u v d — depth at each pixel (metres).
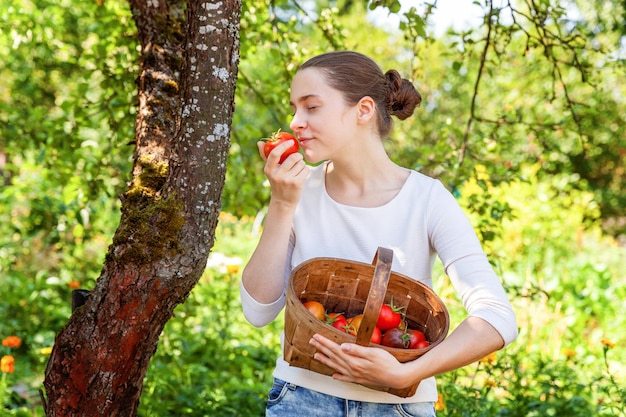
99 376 1.89
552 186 8.48
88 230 5.24
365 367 1.55
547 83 7.06
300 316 1.59
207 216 1.85
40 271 5.52
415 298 1.77
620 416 3.62
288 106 4.01
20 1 4.00
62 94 6.87
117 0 3.77
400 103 1.96
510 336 1.63
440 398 3.24
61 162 3.82
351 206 1.86
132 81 3.65
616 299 6.25
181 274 1.84
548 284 6.20
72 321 1.94
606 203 11.70
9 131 4.18
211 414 3.58
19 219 5.70
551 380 3.72
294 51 3.90
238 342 4.88
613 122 10.51
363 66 1.83
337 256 1.87
